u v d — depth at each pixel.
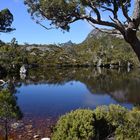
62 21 14.07
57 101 36.66
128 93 43.84
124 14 13.11
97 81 65.69
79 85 58.06
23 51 129.62
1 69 76.62
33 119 23.88
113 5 13.48
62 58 158.88
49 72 94.38
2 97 12.24
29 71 95.44
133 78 72.94
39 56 155.25
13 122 20.17
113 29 13.84
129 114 9.24
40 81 65.38
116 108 9.40
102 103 35.59
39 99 38.19
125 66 145.12
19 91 46.31
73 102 36.09
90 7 13.68
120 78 73.12
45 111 28.80
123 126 9.16
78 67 136.62
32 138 17.02
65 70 107.56
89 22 13.72
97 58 154.50
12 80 63.62
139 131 9.05
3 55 88.31
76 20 13.96
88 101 37.25
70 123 9.25
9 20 69.19
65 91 48.62
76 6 13.70
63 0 13.41
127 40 13.56
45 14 13.93
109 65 145.75
